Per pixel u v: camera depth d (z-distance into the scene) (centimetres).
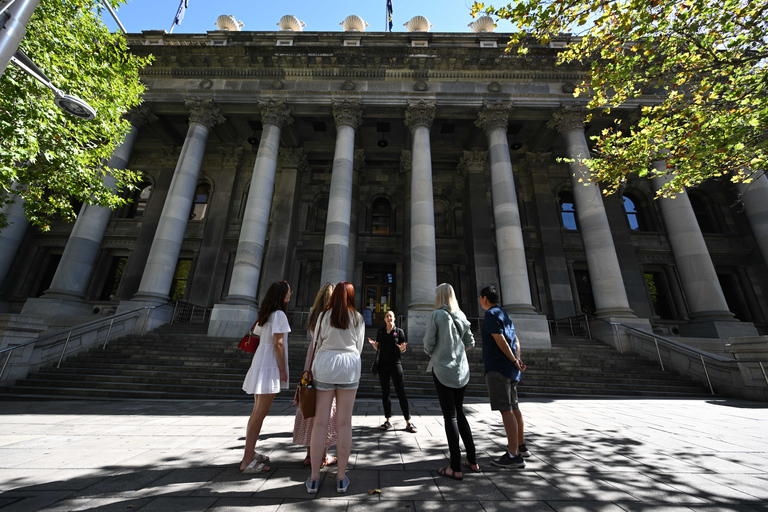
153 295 1420
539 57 1697
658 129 792
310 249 2105
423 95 1720
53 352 1020
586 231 1495
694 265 1431
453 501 246
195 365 1023
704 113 744
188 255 2081
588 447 395
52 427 488
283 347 319
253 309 1396
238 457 347
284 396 849
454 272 2077
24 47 752
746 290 1875
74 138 911
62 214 1015
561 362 1142
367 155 2281
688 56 744
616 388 961
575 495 257
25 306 1378
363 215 2205
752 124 676
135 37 1878
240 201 2189
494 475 301
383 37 1834
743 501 244
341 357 284
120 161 1612
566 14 697
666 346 1123
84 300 1512
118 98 1023
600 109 1683
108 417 569
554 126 1731
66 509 223
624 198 2177
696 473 305
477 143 2130
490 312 363
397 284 2069
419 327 1298
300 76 1769
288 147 2180
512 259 1410
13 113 744
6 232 1634
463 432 316
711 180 2089
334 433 332
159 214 2083
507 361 348
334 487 271
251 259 1451
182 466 316
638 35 714
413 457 356
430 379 980
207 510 225
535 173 2173
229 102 1739
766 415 611
